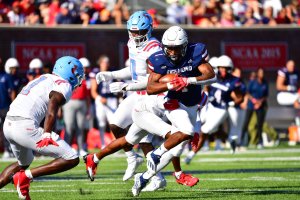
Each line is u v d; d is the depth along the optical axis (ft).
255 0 206.39
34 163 132.98
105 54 177.17
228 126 171.63
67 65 69.82
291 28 188.03
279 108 185.06
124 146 80.74
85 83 148.66
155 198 75.00
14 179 67.77
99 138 169.17
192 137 74.74
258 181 92.58
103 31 176.96
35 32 172.35
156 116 78.89
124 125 87.30
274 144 180.04
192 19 198.08
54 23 184.44
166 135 77.71
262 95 172.55
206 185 88.63
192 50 75.66
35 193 81.25
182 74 75.66
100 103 158.61
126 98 87.35
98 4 186.91
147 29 83.66
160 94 78.38
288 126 184.65
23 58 171.42
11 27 170.71
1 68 151.94
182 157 148.05
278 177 98.12
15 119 67.56
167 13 199.52
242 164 124.98
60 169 67.92
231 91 129.18
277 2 215.92
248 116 171.01
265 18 203.31
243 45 185.57
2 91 151.43
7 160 140.97
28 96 68.23
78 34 175.63
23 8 186.19
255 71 186.09
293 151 158.51
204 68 75.31
